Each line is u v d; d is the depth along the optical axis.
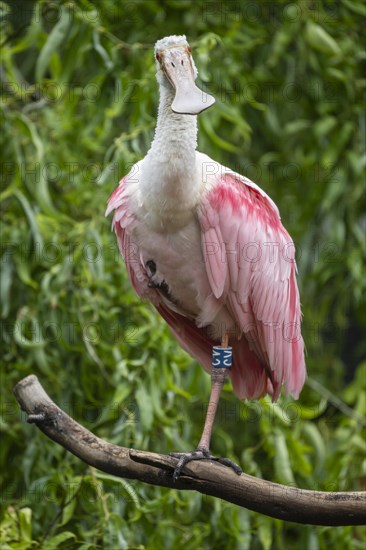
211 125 11.20
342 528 10.37
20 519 8.91
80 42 10.80
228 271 7.88
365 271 12.84
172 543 9.66
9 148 10.88
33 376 7.36
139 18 12.55
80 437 7.12
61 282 10.22
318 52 12.72
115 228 8.03
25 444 10.50
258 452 11.15
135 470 6.94
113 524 8.94
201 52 10.54
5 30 11.54
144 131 10.41
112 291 10.50
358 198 13.14
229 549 9.86
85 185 11.12
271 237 8.13
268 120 12.99
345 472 11.15
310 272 13.34
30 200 10.86
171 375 10.02
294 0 12.64
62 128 11.31
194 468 6.65
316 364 13.49
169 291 8.10
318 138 12.80
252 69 13.09
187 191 7.51
